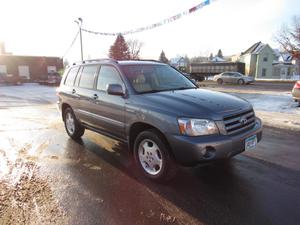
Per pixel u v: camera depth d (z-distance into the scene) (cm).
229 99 358
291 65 4591
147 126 349
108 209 281
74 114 523
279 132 602
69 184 339
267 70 4725
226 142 296
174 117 301
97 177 361
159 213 273
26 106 1109
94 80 458
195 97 350
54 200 298
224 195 309
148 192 318
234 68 3738
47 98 1489
